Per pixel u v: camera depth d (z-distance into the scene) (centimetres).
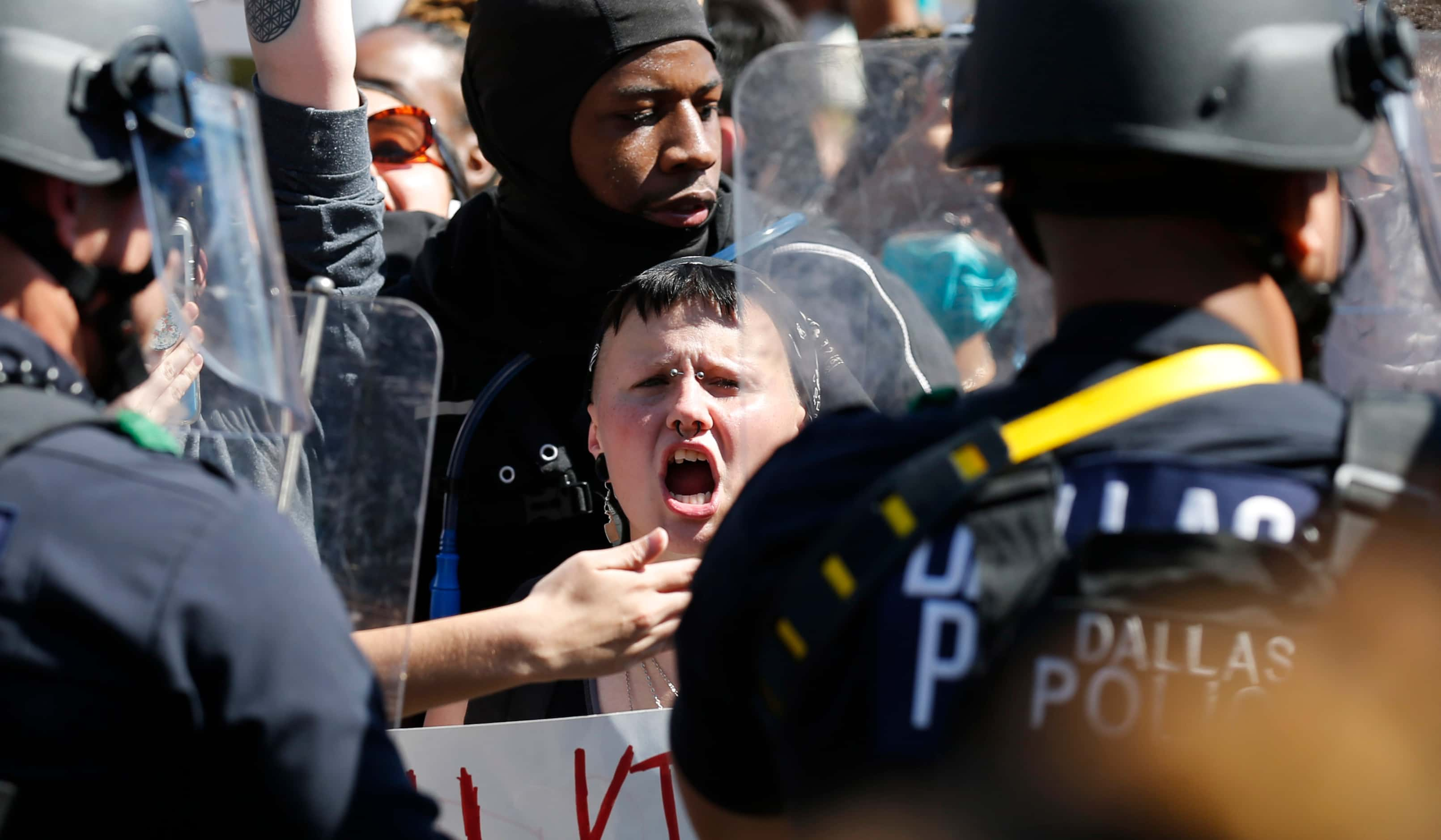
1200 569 320
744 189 506
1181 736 318
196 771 399
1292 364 380
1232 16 349
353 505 589
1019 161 381
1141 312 357
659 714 648
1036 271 488
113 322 456
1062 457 341
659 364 673
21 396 411
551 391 823
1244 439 336
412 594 588
